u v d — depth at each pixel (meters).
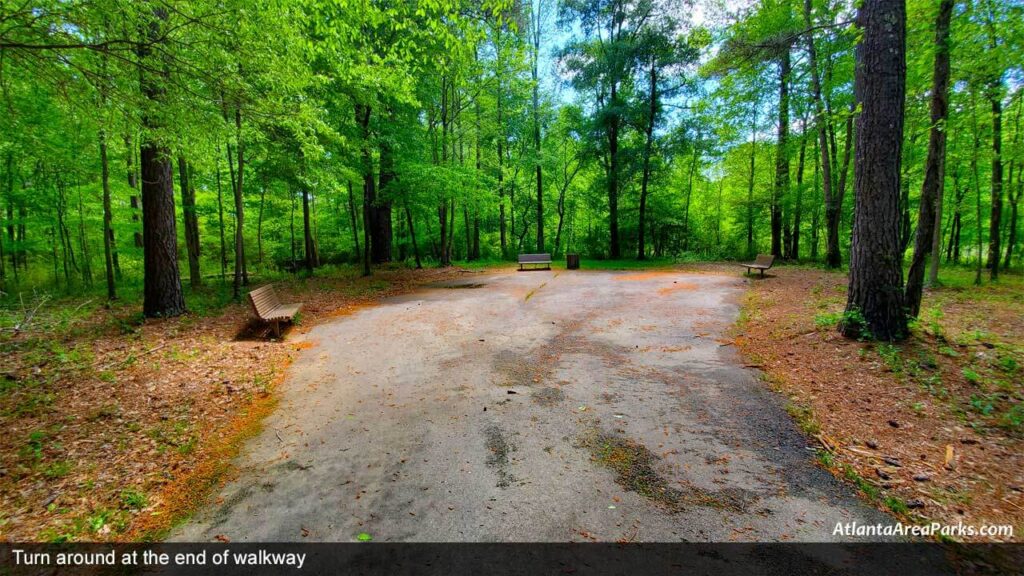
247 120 6.65
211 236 21.70
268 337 7.75
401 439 4.07
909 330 6.04
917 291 6.55
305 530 2.86
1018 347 5.48
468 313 9.41
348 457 3.79
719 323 7.97
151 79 4.63
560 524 2.85
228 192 17.25
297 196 20.23
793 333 6.78
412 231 18.77
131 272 17.22
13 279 14.55
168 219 9.16
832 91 14.70
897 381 4.84
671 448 3.80
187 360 6.27
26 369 5.72
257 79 5.71
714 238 29.36
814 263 18.69
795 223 21.20
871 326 5.97
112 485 3.38
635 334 7.47
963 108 8.98
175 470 3.63
